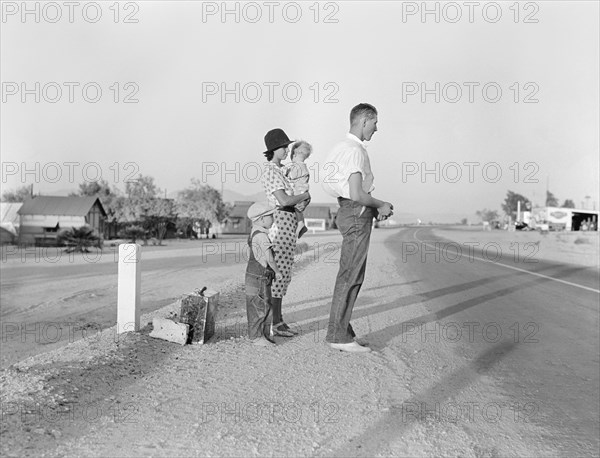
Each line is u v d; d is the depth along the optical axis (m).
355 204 5.97
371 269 18.31
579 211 81.38
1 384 4.56
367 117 5.93
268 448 3.64
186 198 63.81
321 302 9.98
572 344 7.70
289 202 6.44
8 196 53.75
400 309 10.01
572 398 5.37
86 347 5.87
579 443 4.27
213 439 3.73
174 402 4.42
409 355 6.48
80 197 46.47
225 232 74.19
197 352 5.99
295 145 7.02
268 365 5.57
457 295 12.40
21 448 3.43
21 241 42.84
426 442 3.96
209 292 6.77
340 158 5.84
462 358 6.64
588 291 13.66
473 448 3.96
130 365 5.34
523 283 15.23
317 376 5.29
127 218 49.72
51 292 14.35
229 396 4.61
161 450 3.53
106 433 3.75
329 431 4.00
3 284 15.90
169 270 19.97
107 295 13.92
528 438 4.31
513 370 6.28
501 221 107.31
